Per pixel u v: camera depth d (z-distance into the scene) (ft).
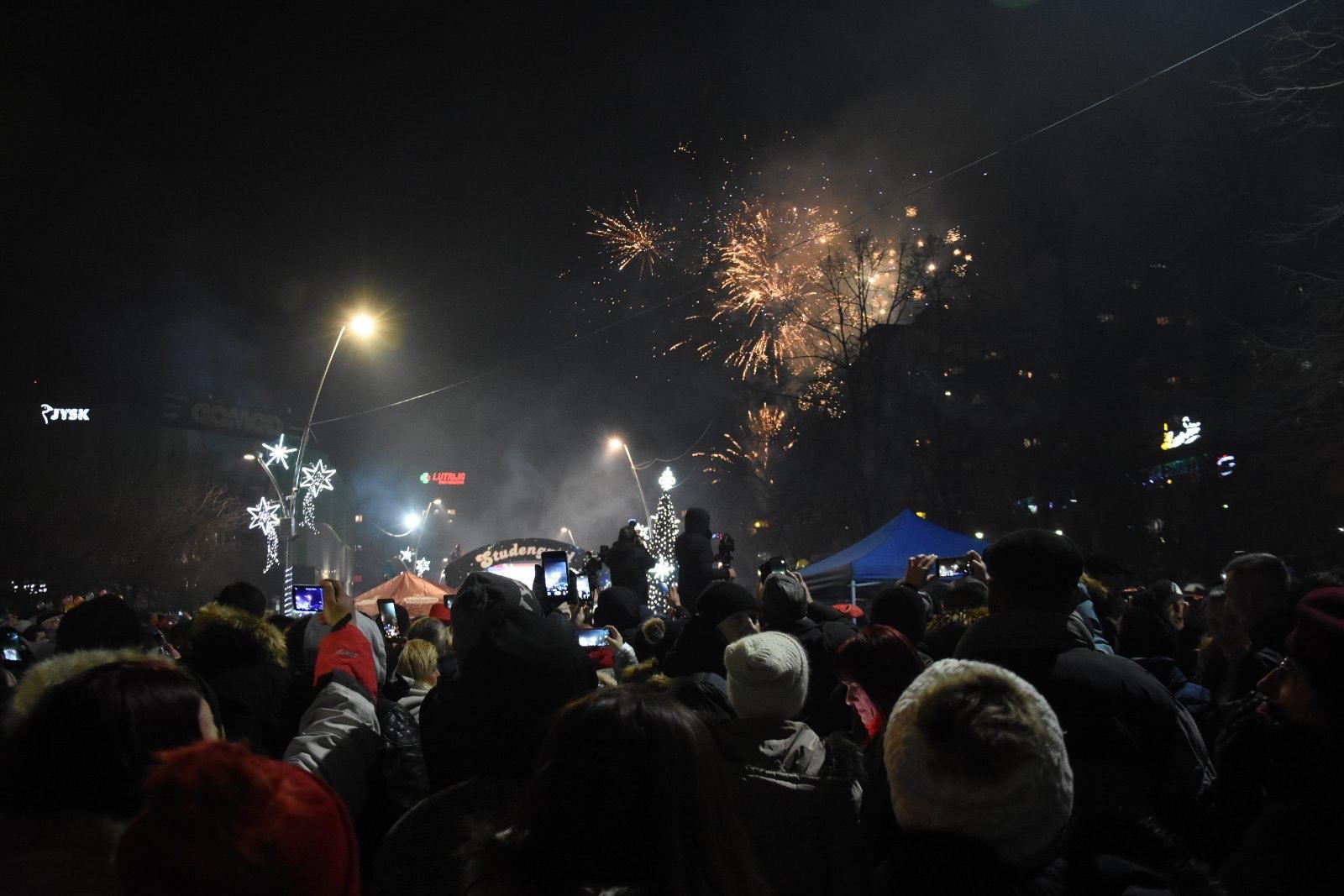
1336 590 9.66
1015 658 13.20
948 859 7.16
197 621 16.62
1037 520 111.75
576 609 30.42
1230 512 94.02
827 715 18.60
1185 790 12.55
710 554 36.11
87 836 7.30
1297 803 9.02
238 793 5.67
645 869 6.86
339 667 13.32
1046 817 7.23
